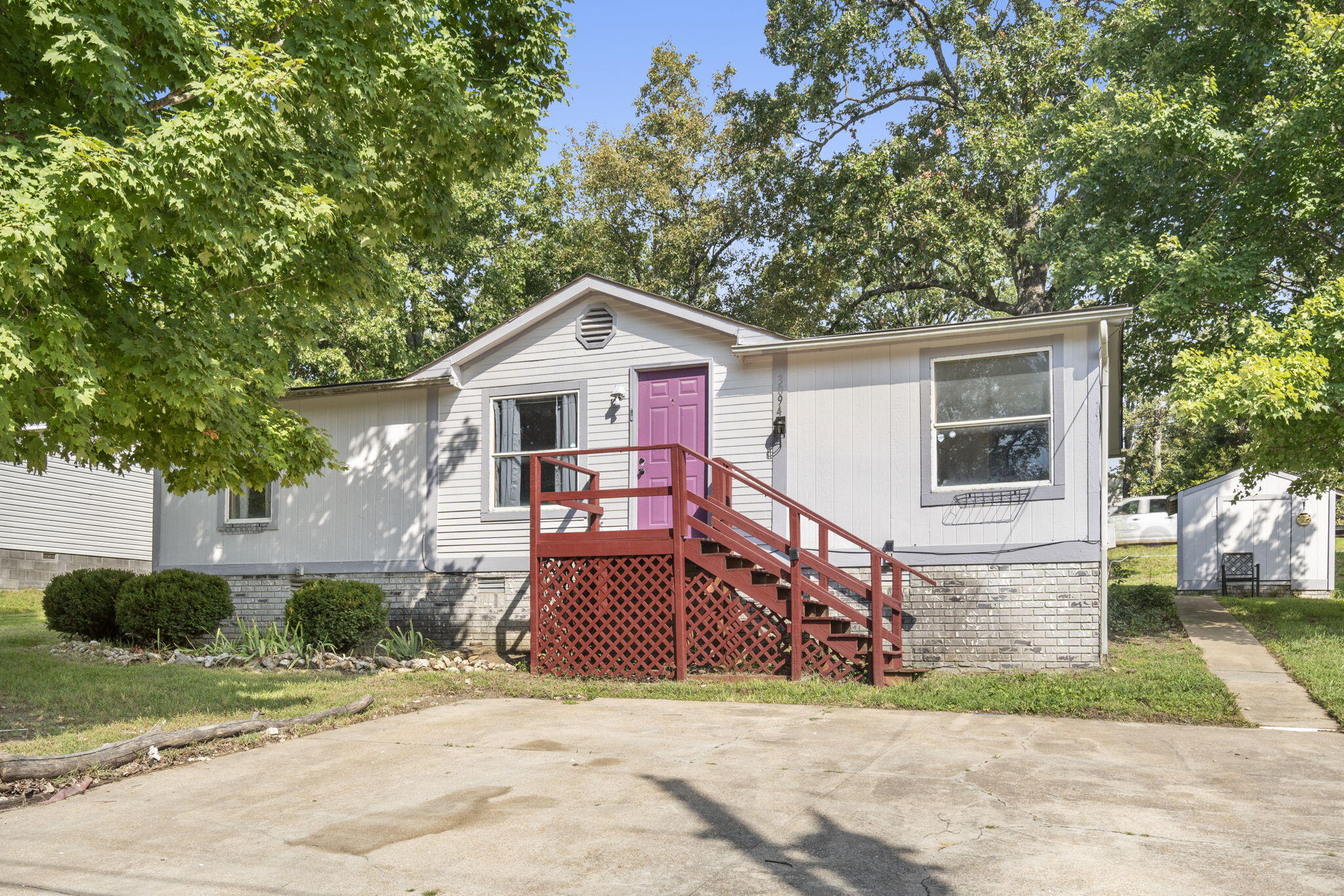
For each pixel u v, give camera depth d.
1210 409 13.31
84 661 12.95
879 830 5.43
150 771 7.21
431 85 10.45
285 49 9.25
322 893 4.59
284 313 10.75
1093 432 11.39
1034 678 10.42
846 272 27.52
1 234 6.32
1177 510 21.81
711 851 5.11
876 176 25.22
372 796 6.38
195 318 9.18
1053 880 4.60
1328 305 13.33
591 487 13.10
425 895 4.54
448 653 13.48
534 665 11.89
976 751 7.49
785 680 10.77
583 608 11.91
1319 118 14.11
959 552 11.82
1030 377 11.79
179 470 10.64
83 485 26.88
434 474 14.73
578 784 6.57
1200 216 17.05
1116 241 17.19
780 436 12.84
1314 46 14.55
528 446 14.36
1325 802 5.97
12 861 5.13
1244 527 20.67
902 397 12.32
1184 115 15.41
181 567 16.19
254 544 15.80
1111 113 17.55
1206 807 5.87
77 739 7.80
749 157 29.28
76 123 7.72
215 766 7.34
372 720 9.19
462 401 14.73
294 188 8.78
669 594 11.48
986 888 4.51
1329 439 14.21
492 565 14.22
